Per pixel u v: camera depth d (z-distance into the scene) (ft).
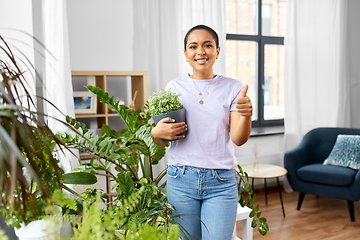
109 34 9.94
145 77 9.16
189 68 10.40
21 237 3.01
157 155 6.27
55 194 2.11
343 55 13.16
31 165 2.23
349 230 8.84
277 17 13.37
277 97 13.88
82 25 9.62
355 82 14.28
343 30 13.08
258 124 13.42
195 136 4.44
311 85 12.97
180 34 10.39
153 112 4.43
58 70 7.93
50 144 3.92
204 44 4.43
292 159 10.47
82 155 8.11
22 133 2.18
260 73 13.19
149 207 4.54
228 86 4.53
